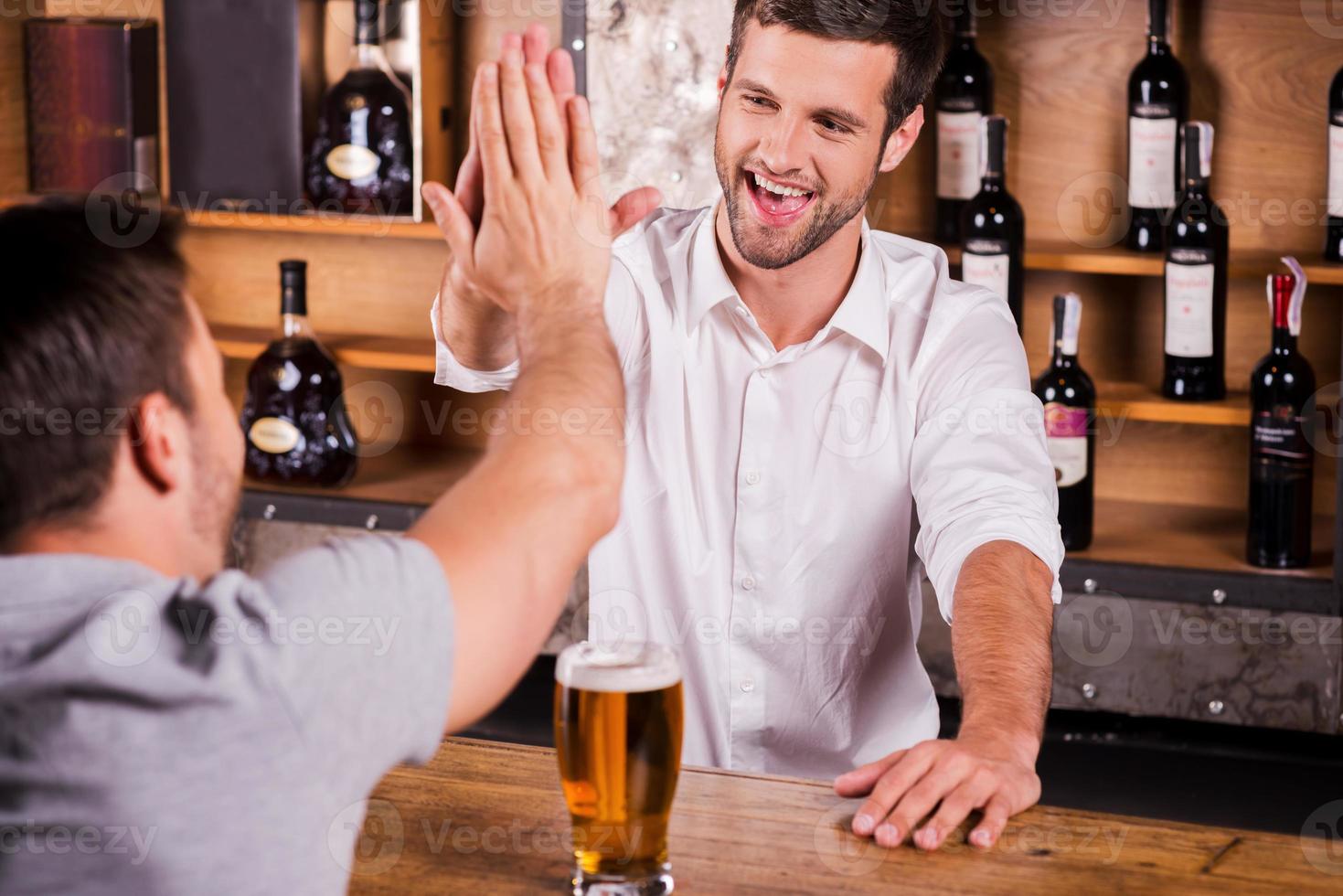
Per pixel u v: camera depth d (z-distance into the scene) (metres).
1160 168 2.48
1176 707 2.56
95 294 0.67
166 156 2.72
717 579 1.55
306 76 2.64
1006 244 2.39
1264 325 2.62
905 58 1.38
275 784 0.65
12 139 2.75
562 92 0.82
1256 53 2.54
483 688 0.71
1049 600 1.24
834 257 1.46
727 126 1.39
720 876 0.90
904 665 1.56
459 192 0.86
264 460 2.78
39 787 0.64
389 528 2.71
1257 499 2.43
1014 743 1.05
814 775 1.59
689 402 1.54
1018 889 0.89
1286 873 0.92
